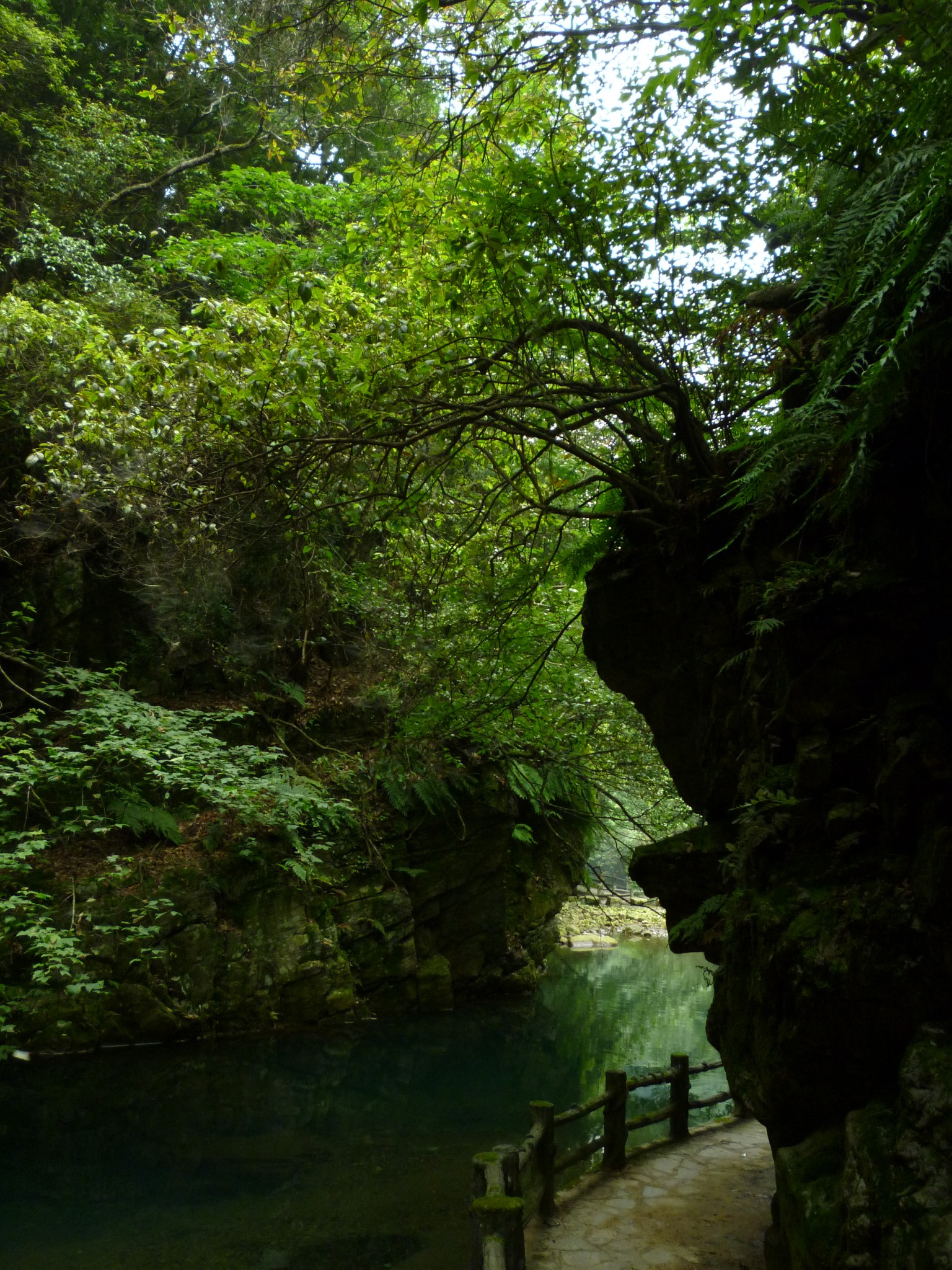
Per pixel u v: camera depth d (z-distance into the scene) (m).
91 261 11.41
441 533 6.50
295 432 4.18
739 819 3.32
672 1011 11.77
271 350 4.14
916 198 1.80
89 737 10.27
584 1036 10.45
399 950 11.12
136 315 11.06
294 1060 8.94
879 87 2.36
